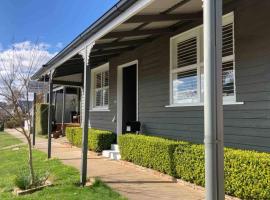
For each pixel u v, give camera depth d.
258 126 5.98
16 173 8.62
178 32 8.37
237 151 5.75
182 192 6.21
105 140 11.38
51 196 6.17
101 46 8.86
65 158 10.68
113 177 7.57
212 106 3.80
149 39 9.48
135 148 8.72
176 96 8.58
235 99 6.49
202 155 6.27
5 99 9.22
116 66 12.08
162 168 7.51
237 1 6.53
